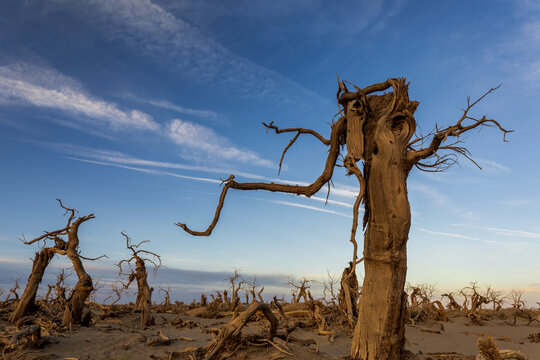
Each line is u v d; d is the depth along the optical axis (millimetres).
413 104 12188
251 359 10359
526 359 10531
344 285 24781
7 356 14992
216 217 12789
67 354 15523
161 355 15445
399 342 10617
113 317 25500
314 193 13281
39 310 24016
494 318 42062
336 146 13055
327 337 20859
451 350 19453
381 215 11047
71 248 23219
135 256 23781
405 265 10969
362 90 12484
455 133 11203
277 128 14078
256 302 11164
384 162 11328
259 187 13336
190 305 38562
